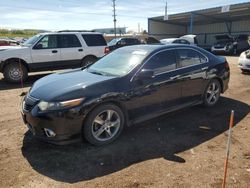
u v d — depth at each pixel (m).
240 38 27.59
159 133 4.95
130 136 4.82
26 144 4.52
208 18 34.62
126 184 3.39
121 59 5.33
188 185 3.36
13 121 5.64
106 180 3.48
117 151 4.26
